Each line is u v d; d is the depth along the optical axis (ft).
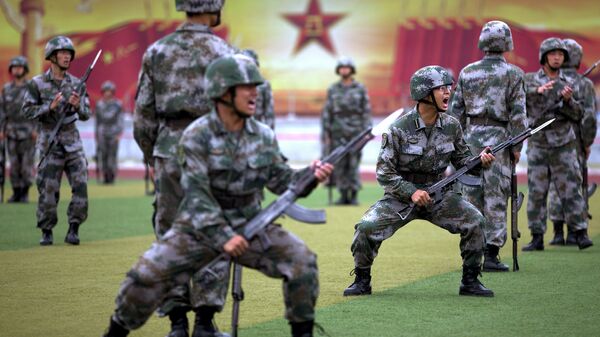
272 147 61.05
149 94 69.41
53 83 118.83
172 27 343.46
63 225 142.51
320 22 332.39
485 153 84.48
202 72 68.54
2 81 348.18
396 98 328.08
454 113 104.47
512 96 101.60
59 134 118.42
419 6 327.06
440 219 84.17
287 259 59.57
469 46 323.78
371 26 330.34
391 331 71.46
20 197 180.14
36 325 74.38
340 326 73.20
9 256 109.91
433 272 98.99
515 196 98.84
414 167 84.02
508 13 318.24
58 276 96.22
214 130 59.62
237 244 57.57
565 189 117.19
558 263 104.78
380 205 84.84
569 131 116.98
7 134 178.19
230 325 73.67
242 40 335.06
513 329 71.92
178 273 59.47
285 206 58.95
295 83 334.65
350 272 95.91
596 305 80.89
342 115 181.88
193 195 58.59
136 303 58.95
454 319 75.51
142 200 186.60
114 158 237.66
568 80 119.34
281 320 75.51
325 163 59.31
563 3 313.94
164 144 68.90
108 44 344.69
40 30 347.15
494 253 99.55
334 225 144.05
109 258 108.47
